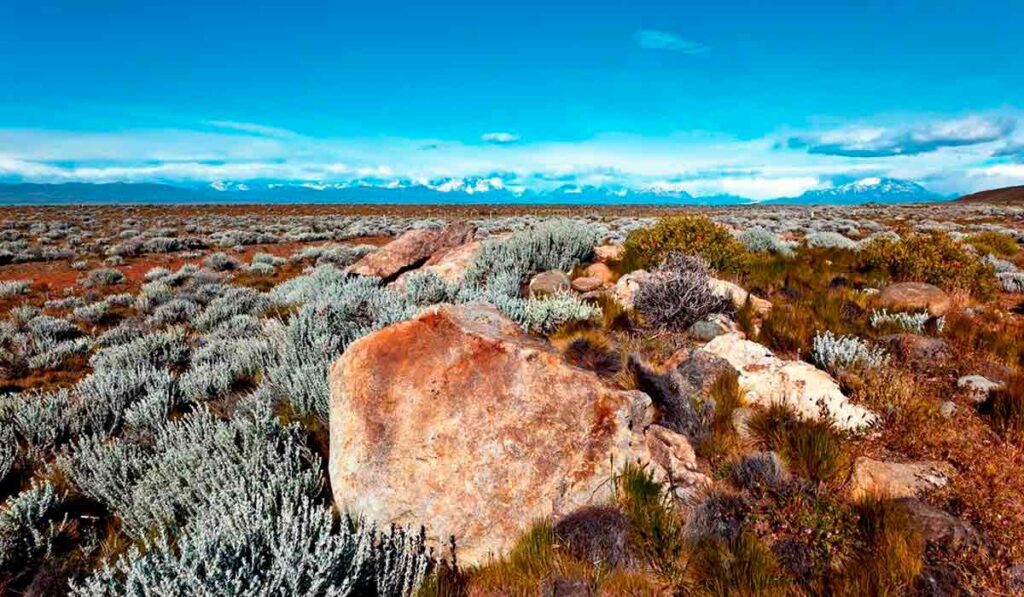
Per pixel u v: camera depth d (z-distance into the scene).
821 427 4.02
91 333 10.78
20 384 7.64
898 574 2.88
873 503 3.36
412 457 3.59
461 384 3.79
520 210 89.50
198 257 23.66
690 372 5.14
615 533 3.27
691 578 3.05
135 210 73.69
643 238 11.52
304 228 37.28
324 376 5.09
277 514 3.43
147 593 2.52
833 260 12.70
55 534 3.60
